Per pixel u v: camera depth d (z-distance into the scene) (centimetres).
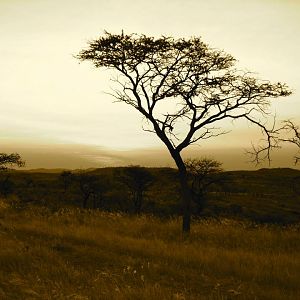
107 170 10225
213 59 2059
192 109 2033
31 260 1130
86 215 2333
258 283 1068
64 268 1052
